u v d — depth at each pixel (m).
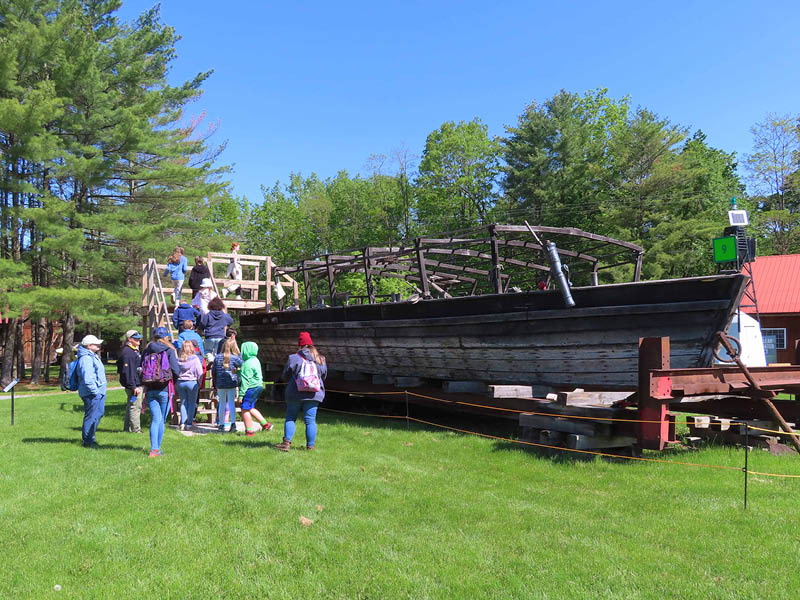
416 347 10.48
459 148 40.94
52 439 8.91
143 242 23.34
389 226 43.16
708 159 39.94
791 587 3.69
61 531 4.73
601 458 7.19
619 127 40.97
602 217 33.69
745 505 5.23
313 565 4.11
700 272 33.84
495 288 9.14
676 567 4.02
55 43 22.20
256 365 8.98
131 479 6.31
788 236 39.53
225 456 7.42
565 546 4.42
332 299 12.16
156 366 7.48
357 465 7.06
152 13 29.03
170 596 3.65
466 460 7.34
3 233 21.83
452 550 4.34
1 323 29.84
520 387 8.83
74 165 21.62
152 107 23.67
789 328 24.12
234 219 44.62
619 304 7.85
